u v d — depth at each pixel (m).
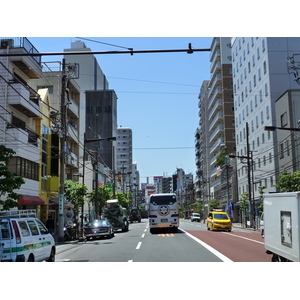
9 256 10.79
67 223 30.38
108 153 96.12
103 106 98.31
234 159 73.50
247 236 27.39
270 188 49.06
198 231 34.72
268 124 49.72
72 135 44.88
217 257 14.70
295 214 8.99
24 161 29.11
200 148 121.44
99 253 17.31
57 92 42.47
